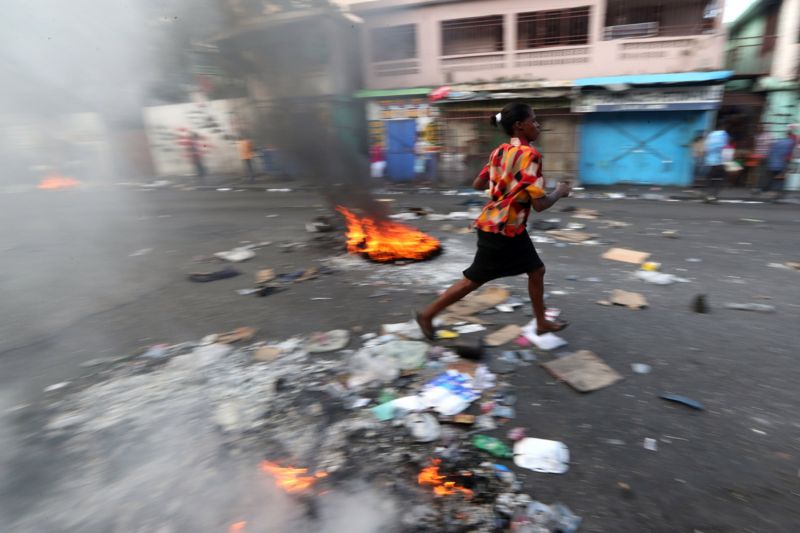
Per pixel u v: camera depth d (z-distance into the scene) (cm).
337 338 327
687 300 385
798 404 240
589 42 1079
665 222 706
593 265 488
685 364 282
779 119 1001
